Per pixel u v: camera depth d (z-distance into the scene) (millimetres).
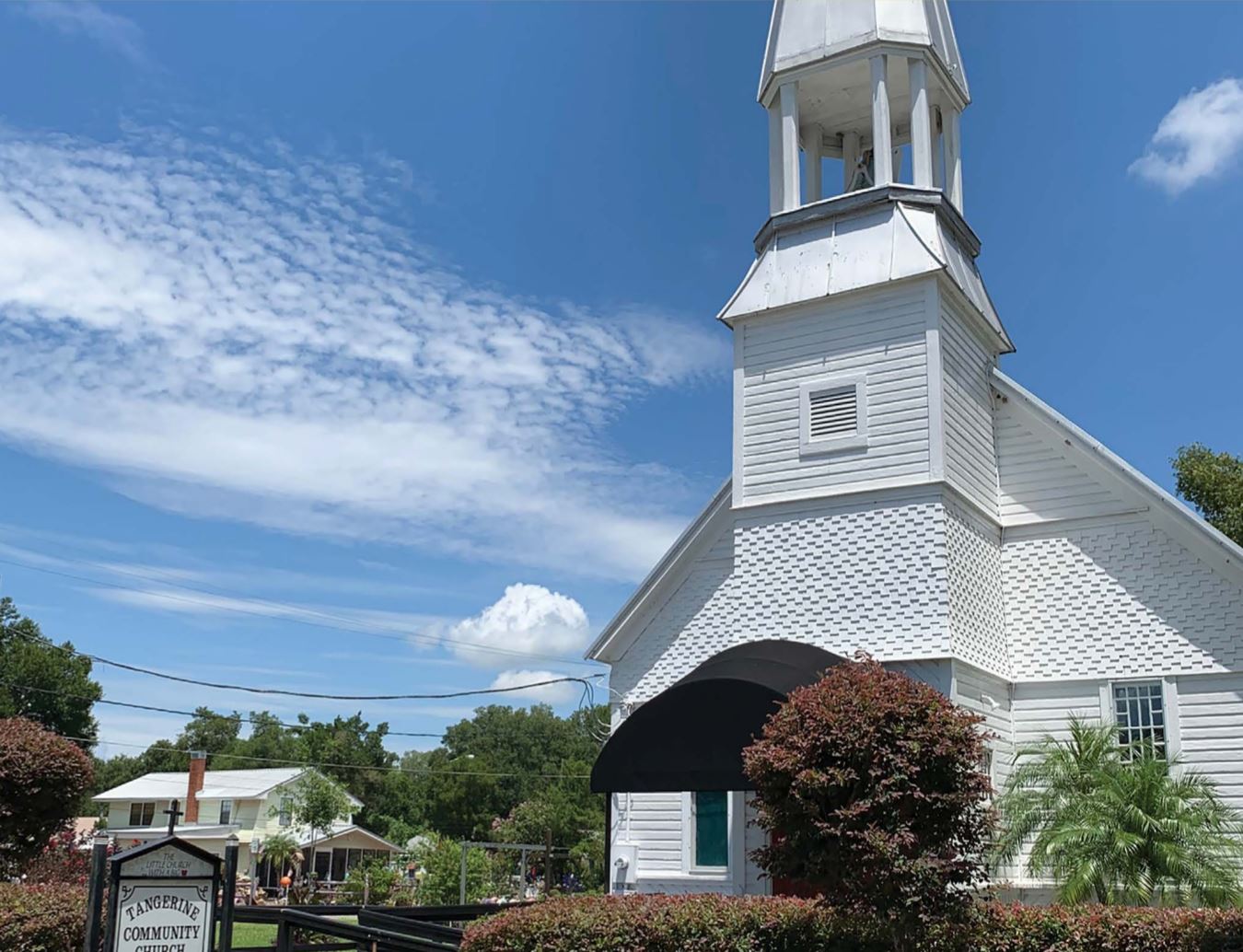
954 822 13203
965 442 22000
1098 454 22312
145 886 13352
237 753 123688
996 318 24359
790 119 24016
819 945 13562
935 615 20156
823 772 13250
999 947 13008
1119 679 21516
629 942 13688
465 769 112125
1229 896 16594
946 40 24562
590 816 73438
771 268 23469
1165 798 17328
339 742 112938
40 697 75812
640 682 24469
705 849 22438
